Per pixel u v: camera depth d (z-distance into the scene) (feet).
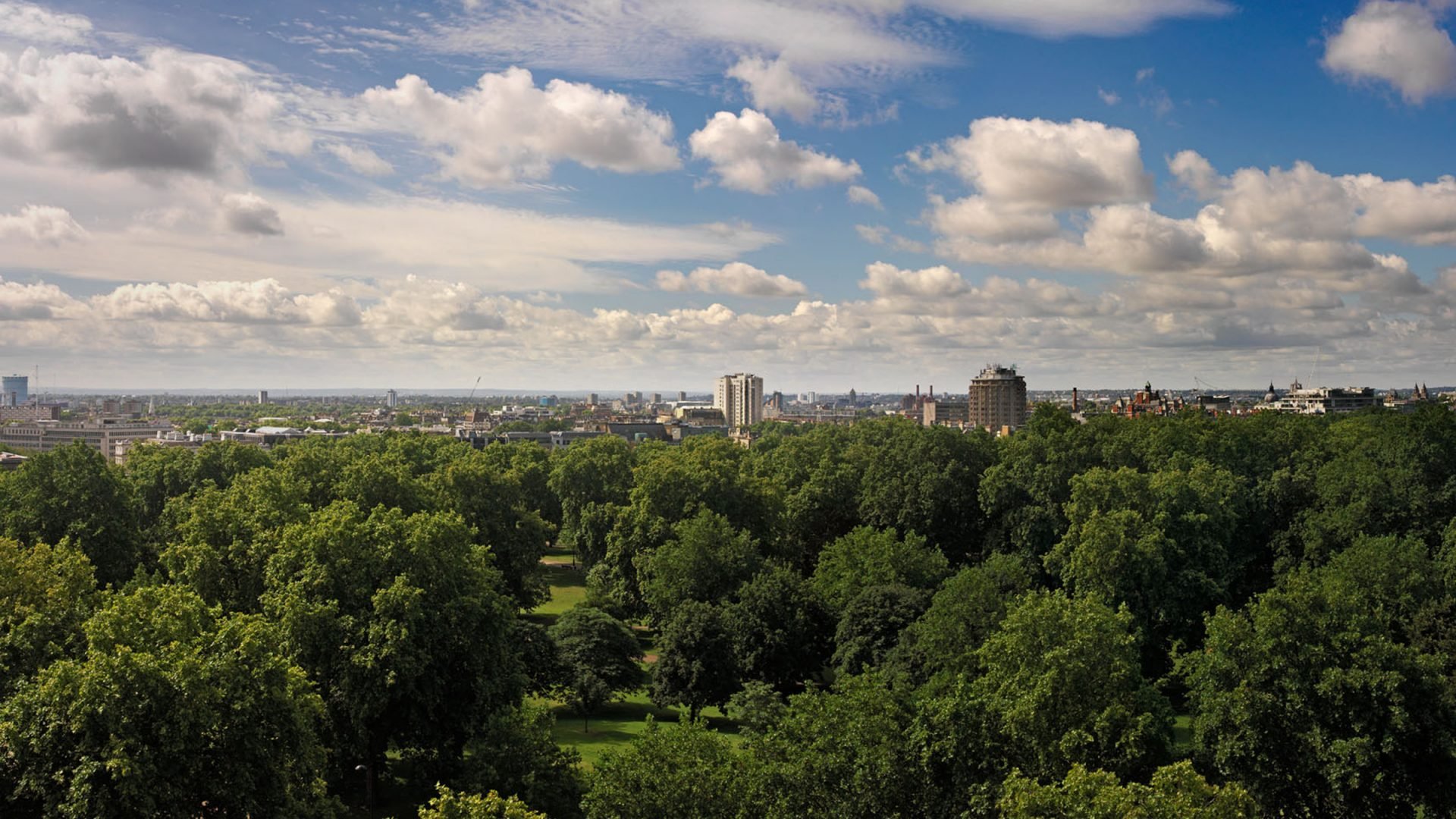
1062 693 207.72
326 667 247.50
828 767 193.88
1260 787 220.64
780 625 335.26
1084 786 160.15
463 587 280.51
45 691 179.93
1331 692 213.87
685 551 394.73
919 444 524.52
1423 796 211.41
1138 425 543.80
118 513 394.32
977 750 202.49
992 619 289.53
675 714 348.38
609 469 642.63
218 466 552.00
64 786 176.55
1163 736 213.25
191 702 183.93
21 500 382.63
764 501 526.57
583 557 600.39
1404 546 330.95
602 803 183.21
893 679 277.23
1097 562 346.33
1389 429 473.26
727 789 186.39
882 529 504.02
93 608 247.70
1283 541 414.41
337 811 237.66
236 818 191.01
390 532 277.23
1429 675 217.56
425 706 257.34
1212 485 409.49
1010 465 484.33
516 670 289.53
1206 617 252.21
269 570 276.41
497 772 218.59
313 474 470.39
